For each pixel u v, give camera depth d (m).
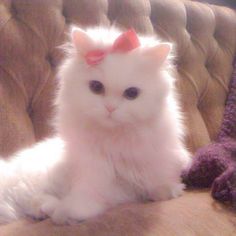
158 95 0.40
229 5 0.97
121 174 0.42
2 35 0.54
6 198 0.42
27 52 0.55
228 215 0.41
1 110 0.52
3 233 0.36
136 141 0.41
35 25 0.56
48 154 0.47
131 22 0.63
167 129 0.43
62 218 0.37
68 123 0.43
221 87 0.72
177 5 0.70
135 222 0.37
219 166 0.48
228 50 0.76
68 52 0.48
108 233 0.35
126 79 0.39
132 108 0.39
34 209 0.40
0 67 0.54
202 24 0.72
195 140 0.65
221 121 0.69
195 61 0.70
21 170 0.44
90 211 0.38
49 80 0.56
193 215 0.40
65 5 0.60
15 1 0.56
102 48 0.41
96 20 0.60
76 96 0.40
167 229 0.37
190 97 0.67
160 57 0.41
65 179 0.43
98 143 0.42
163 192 0.44
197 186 0.50
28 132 0.54
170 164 0.45
